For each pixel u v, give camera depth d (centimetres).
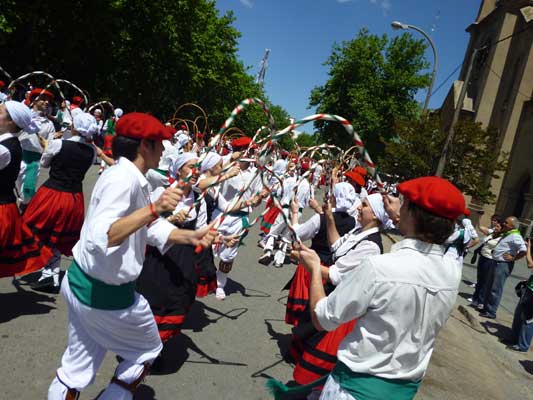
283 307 543
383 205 292
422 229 175
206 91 3141
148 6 2275
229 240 362
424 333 171
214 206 531
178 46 2558
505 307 892
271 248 605
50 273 430
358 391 172
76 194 425
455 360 527
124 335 226
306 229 406
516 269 1444
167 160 560
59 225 411
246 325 463
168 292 319
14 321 362
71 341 227
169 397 306
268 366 382
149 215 195
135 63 2469
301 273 399
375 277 166
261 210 1354
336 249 344
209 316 470
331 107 3234
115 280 212
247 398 325
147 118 221
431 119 1727
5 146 343
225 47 3288
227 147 951
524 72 2369
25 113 353
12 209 358
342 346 181
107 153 1141
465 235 685
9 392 274
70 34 1984
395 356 169
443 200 169
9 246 361
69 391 222
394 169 1767
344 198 407
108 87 2447
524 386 513
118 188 204
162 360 340
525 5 2509
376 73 3231
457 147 1694
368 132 3052
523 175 2269
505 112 2470
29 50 1919
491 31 2719
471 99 2694
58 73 2153
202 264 441
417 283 167
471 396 434
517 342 639
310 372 274
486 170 1681
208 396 318
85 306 214
